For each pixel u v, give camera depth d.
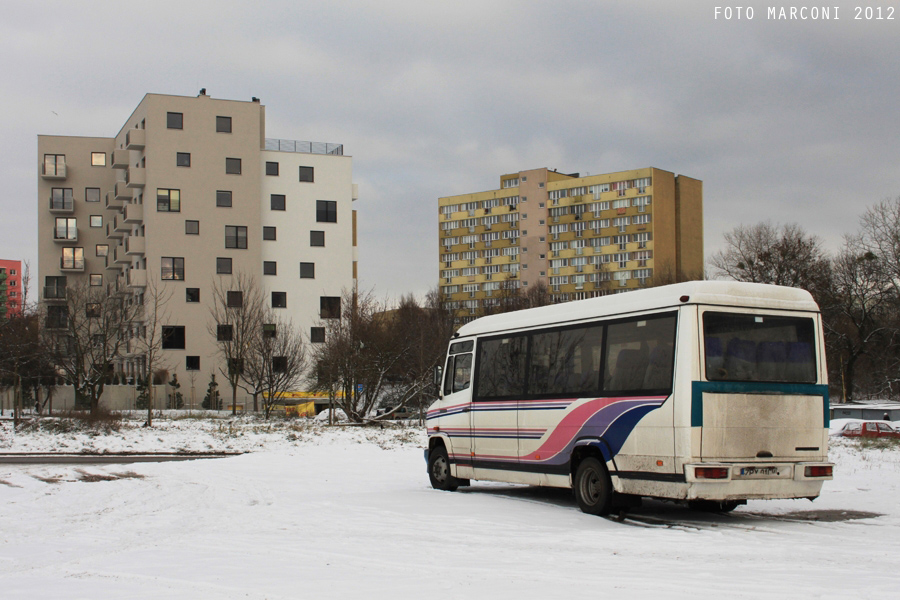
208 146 70.62
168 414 50.06
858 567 8.48
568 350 13.93
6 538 10.79
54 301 54.88
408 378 43.22
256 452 27.50
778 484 11.84
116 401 63.47
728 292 11.95
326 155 74.88
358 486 17.56
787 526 11.85
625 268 111.38
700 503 14.04
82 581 7.82
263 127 77.62
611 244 112.94
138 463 23.11
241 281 66.25
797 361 12.29
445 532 11.01
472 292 126.81
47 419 34.72
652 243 109.50
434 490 16.66
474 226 127.38
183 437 31.61
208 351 68.81
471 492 16.42
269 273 72.44
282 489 16.80
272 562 8.77
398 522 11.95
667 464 11.66
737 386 11.76
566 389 13.84
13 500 14.85
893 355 55.12
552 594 7.09
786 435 12.01
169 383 66.00
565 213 117.62
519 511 13.22
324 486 17.47
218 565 8.59
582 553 9.38
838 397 60.38
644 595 7.05
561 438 13.80
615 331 12.95
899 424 37.88
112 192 76.38
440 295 83.88
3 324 45.06
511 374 15.27
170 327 68.06
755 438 11.79
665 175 112.06
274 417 46.31
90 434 31.97
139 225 70.62
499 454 15.34
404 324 47.56
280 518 12.45
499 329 15.78
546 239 119.38
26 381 50.06
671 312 11.95
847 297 54.38
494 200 125.75
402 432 34.00
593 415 13.12
